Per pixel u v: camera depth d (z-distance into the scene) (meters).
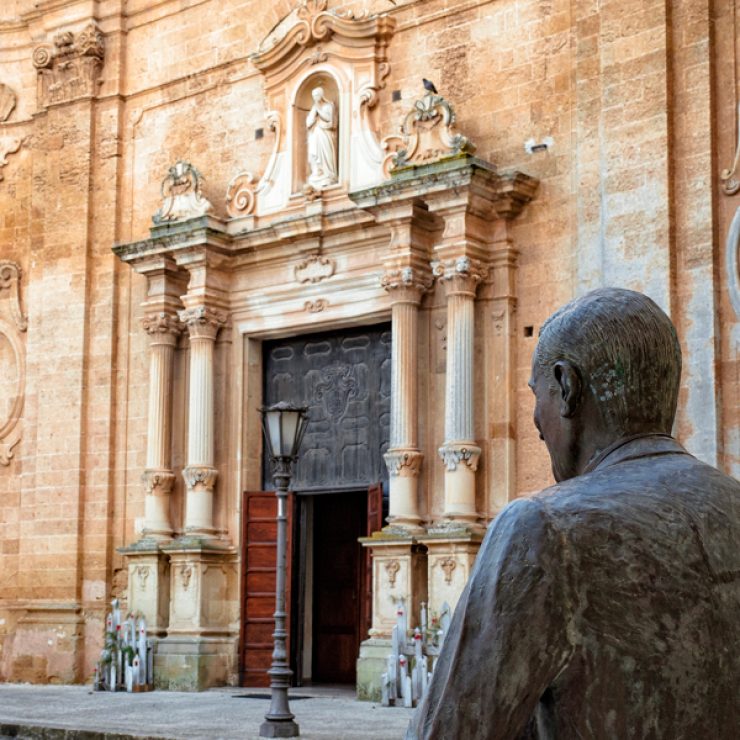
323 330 23.03
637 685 2.32
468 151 20.19
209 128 24.91
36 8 27.33
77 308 25.84
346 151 22.53
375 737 15.09
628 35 18.84
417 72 21.98
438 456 20.59
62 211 26.41
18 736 16.91
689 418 17.69
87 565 25.08
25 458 26.44
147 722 17.17
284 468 16.20
